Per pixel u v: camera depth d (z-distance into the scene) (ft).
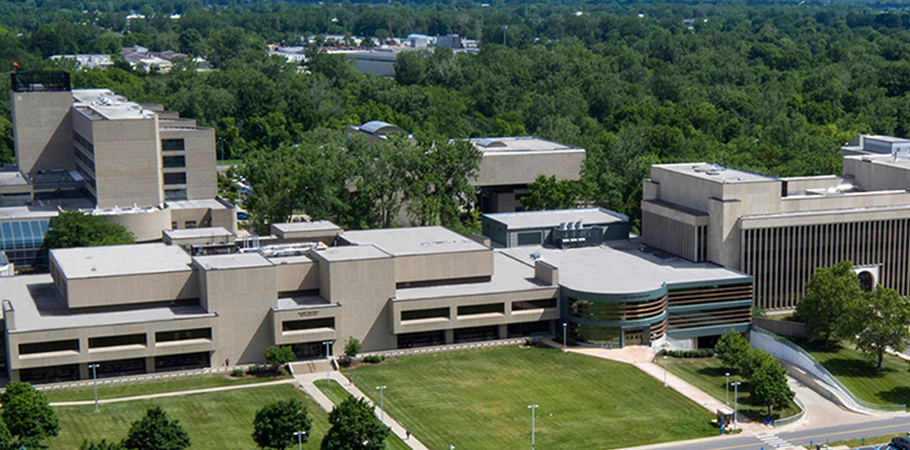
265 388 648.79
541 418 613.93
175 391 640.99
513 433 593.42
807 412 642.63
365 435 536.83
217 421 595.06
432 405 630.33
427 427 599.57
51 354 639.76
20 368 634.02
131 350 654.94
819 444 587.27
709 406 636.48
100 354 649.20
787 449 579.48
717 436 595.88
